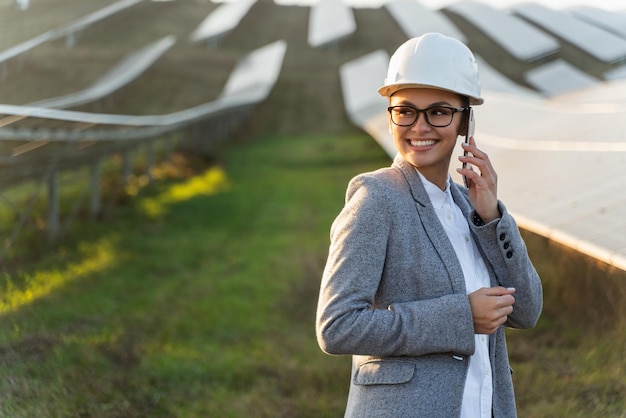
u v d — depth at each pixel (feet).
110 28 131.54
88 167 64.75
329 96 123.34
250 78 117.60
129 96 110.01
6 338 19.67
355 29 167.73
